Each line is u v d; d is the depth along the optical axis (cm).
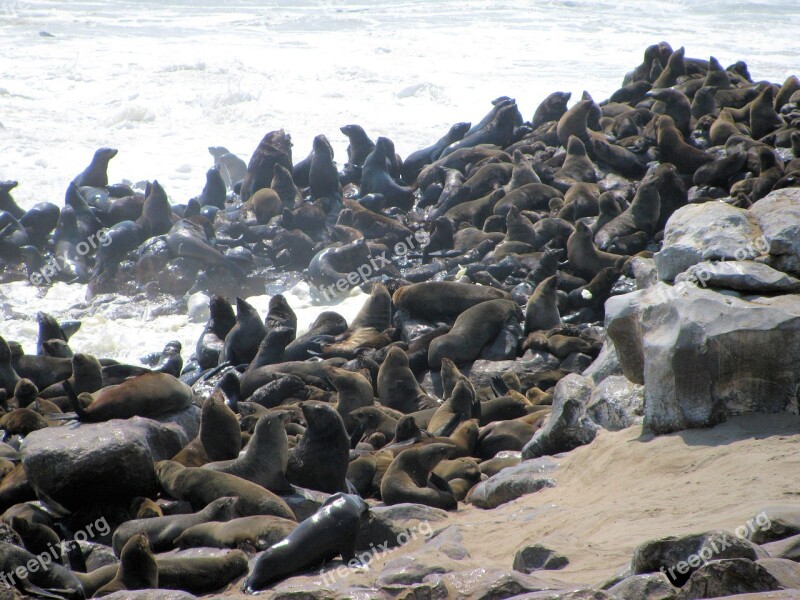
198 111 13850
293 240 7294
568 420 3347
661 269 3350
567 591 1591
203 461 3300
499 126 8669
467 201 7644
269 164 8438
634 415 3178
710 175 6806
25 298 7006
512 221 6575
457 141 8800
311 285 6819
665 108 8006
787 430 2677
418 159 8794
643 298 3131
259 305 6669
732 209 3297
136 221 7562
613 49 19662
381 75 16300
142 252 7156
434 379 4844
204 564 2375
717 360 2780
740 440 2680
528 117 13200
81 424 3259
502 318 5044
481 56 18638
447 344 4875
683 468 2636
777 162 6456
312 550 2353
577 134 7975
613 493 2638
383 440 3834
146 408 3556
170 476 3002
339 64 17500
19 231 7550
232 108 13750
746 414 2798
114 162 10881
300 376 4697
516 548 2355
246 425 3775
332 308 6462
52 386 4519
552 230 6575
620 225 6469
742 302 2833
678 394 2855
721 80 8594
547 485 2995
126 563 2275
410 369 4934
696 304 2875
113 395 3494
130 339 6200
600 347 4822
